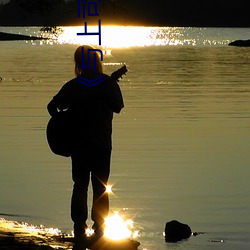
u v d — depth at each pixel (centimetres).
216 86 6312
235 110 4281
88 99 1240
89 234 1419
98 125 1242
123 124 3622
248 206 1827
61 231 1506
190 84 6600
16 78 7338
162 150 2773
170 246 1443
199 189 2038
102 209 1276
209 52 14550
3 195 1939
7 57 12156
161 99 5066
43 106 4509
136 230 1568
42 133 3247
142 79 7331
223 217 1712
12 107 4447
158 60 11481
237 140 3041
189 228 1548
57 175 2236
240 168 2377
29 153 2673
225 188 2052
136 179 2188
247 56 12656
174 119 3838
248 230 1593
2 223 1530
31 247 1236
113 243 1358
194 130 3372
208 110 4297
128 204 1844
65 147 1248
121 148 2825
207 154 2673
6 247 1227
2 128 3431
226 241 1495
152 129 3419
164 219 1686
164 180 2172
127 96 5347
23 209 1769
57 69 8912
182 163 2477
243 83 6669
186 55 13212
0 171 2305
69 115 1245
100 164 1250
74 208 1278
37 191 1994
